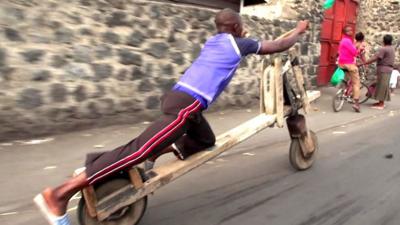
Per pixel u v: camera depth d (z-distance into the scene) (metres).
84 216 3.61
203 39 8.55
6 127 5.85
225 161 6.05
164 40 7.80
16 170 5.11
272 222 4.27
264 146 6.91
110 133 6.82
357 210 4.63
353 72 10.40
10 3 5.79
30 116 6.05
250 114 9.16
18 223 3.99
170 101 3.80
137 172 3.72
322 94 12.98
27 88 5.97
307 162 5.82
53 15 6.27
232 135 4.56
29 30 5.99
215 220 4.27
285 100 5.36
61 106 6.38
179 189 4.99
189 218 4.29
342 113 10.34
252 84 9.91
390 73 11.16
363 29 17.73
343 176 5.67
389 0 17.81
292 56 5.43
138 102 7.47
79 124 6.67
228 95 9.32
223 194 4.90
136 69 7.37
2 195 4.48
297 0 12.12
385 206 4.77
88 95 6.70
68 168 5.32
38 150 5.79
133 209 3.84
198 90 3.82
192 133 4.11
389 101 12.52
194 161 4.10
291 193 5.02
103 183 3.65
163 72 7.83
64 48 6.37
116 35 7.03
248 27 9.87
